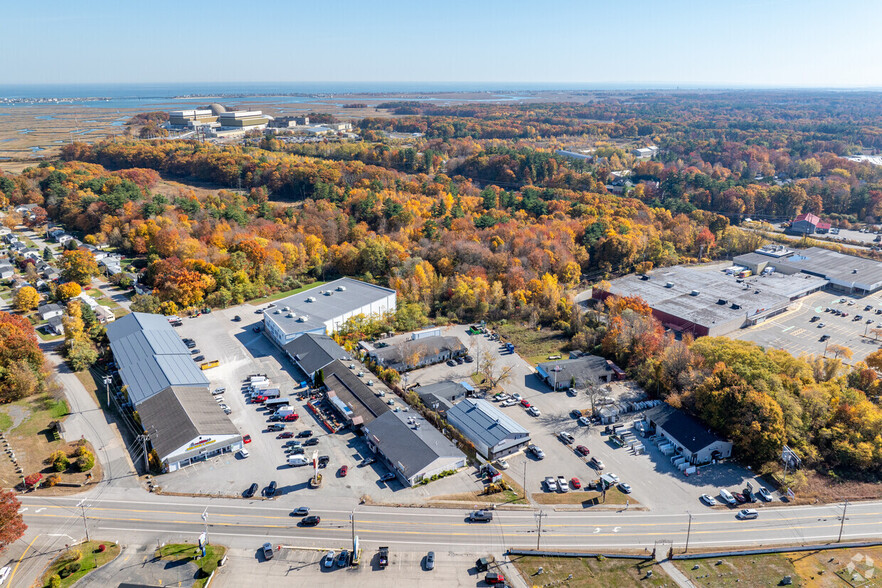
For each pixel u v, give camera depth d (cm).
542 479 10581
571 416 12712
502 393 13638
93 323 16138
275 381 13888
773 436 10619
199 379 13212
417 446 10794
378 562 8488
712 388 11844
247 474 10506
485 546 8894
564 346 16300
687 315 17362
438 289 19062
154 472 10494
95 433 11581
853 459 10681
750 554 8762
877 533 9212
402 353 14825
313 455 11031
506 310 18200
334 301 17638
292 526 9231
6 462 10550
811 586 8138
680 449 11319
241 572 8312
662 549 8881
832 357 15288
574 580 8250
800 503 9925
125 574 8200
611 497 10081
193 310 17800
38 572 8244
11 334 12950
